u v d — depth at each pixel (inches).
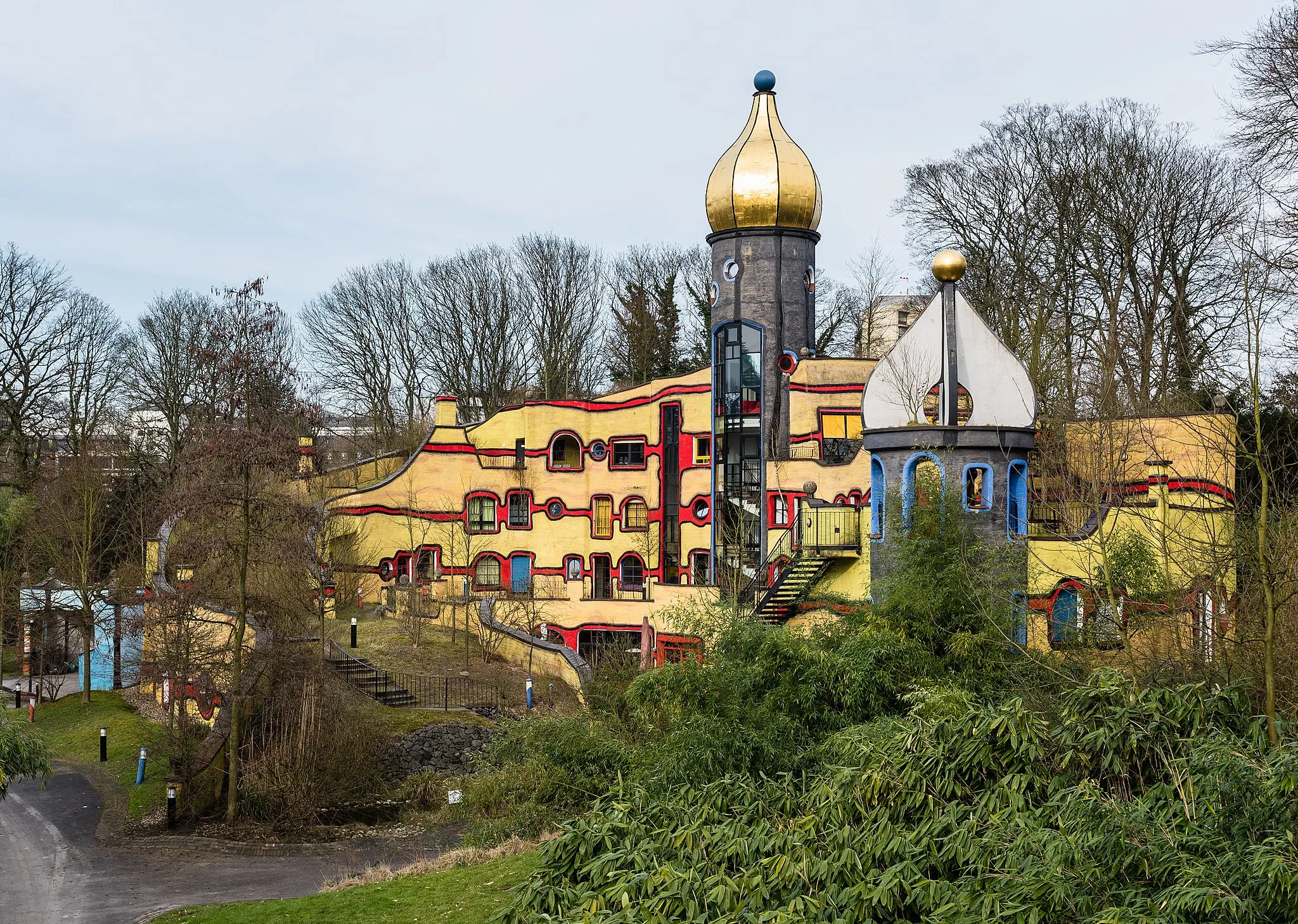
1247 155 1212.5
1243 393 1057.5
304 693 1309.1
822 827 551.5
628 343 2938.0
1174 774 487.8
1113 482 1005.2
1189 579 943.0
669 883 500.4
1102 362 1453.0
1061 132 1940.2
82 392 2591.0
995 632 917.8
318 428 2255.2
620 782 688.4
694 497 1985.7
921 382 1170.0
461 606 1990.7
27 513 2208.4
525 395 2847.0
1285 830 429.7
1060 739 542.9
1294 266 969.5
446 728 1414.9
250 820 1238.3
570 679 1592.0
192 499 1269.7
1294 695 689.6
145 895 988.6
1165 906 411.8
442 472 2261.3
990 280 1985.7
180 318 2719.0
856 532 1390.3
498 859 933.8
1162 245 1786.4
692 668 866.1
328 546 2096.5
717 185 1931.6
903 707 866.8
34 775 935.7
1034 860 460.1
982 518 1113.4
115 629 1910.7
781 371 1894.7
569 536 2199.8
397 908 820.6
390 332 2982.3
